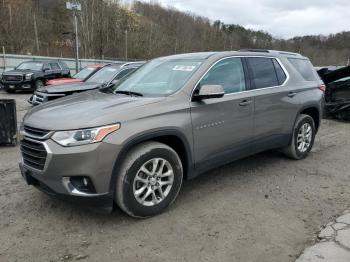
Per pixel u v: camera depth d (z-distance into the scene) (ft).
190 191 15.11
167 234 11.62
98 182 11.26
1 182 16.16
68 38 172.86
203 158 14.07
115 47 182.70
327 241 11.05
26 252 10.66
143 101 12.75
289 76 18.31
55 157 11.04
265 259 10.22
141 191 12.28
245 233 11.66
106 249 10.80
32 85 63.36
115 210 13.29
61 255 10.52
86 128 11.10
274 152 20.92
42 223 12.35
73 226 12.15
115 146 11.34
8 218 12.69
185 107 13.21
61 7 188.34
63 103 13.53
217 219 12.62
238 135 15.31
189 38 237.66
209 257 10.35
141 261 10.21
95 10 178.40
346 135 26.94
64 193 11.33
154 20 251.39
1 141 22.80
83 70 42.86
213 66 14.76
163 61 16.53
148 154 12.18
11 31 140.36
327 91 33.55
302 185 15.92
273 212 13.19
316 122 20.63
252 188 15.52
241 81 15.71
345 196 14.69
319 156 20.59
